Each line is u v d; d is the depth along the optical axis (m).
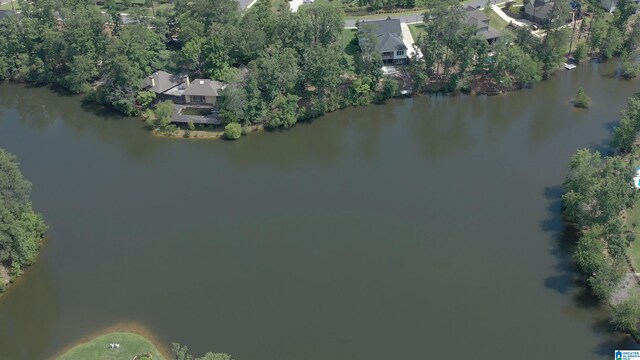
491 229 126.06
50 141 162.38
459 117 168.00
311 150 155.62
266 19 182.25
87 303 111.88
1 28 190.50
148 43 177.25
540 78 179.00
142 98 169.50
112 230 128.75
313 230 127.38
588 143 152.62
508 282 113.50
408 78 180.38
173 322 107.44
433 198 135.50
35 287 115.69
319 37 173.75
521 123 163.75
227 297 112.12
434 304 109.56
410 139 158.88
